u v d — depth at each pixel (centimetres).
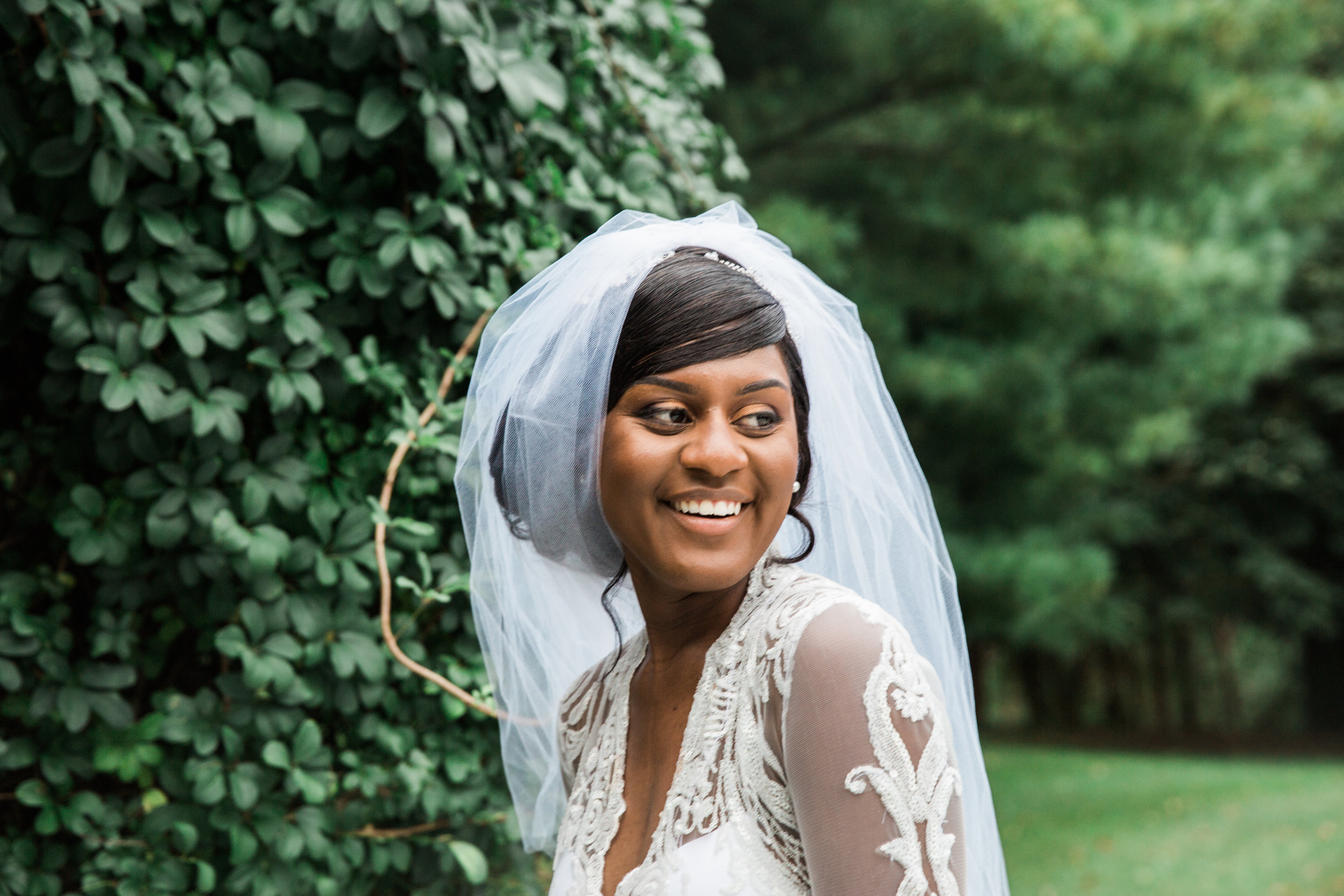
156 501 190
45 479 201
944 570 141
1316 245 1238
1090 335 765
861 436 137
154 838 189
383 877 209
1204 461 1551
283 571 192
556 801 182
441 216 199
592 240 136
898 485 140
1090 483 896
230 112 187
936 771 103
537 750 179
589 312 118
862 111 723
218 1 189
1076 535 939
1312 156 744
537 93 203
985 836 136
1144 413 830
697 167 255
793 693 105
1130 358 881
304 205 194
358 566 200
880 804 101
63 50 175
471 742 207
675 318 112
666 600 123
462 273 207
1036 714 1750
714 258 120
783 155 768
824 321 134
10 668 183
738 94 717
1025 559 793
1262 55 655
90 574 199
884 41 691
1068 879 722
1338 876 716
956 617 140
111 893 185
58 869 188
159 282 190
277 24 187
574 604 165
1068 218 714
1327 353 1479
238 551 189
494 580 166
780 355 118
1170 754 1394
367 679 195
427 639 209
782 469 114
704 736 111
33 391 200
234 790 184
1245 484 1546
